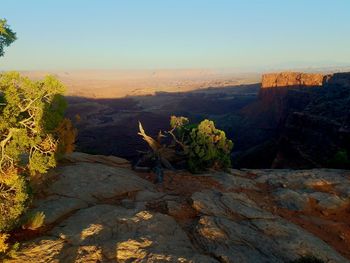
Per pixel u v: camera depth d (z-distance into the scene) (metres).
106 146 121.12
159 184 20.00
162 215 14.77
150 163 25.25
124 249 11.80
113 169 20.72
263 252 12.91
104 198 17.09
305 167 62.69
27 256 11.46
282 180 22.66
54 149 11.76
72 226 13.43
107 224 13.62
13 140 10.07
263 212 16.73
